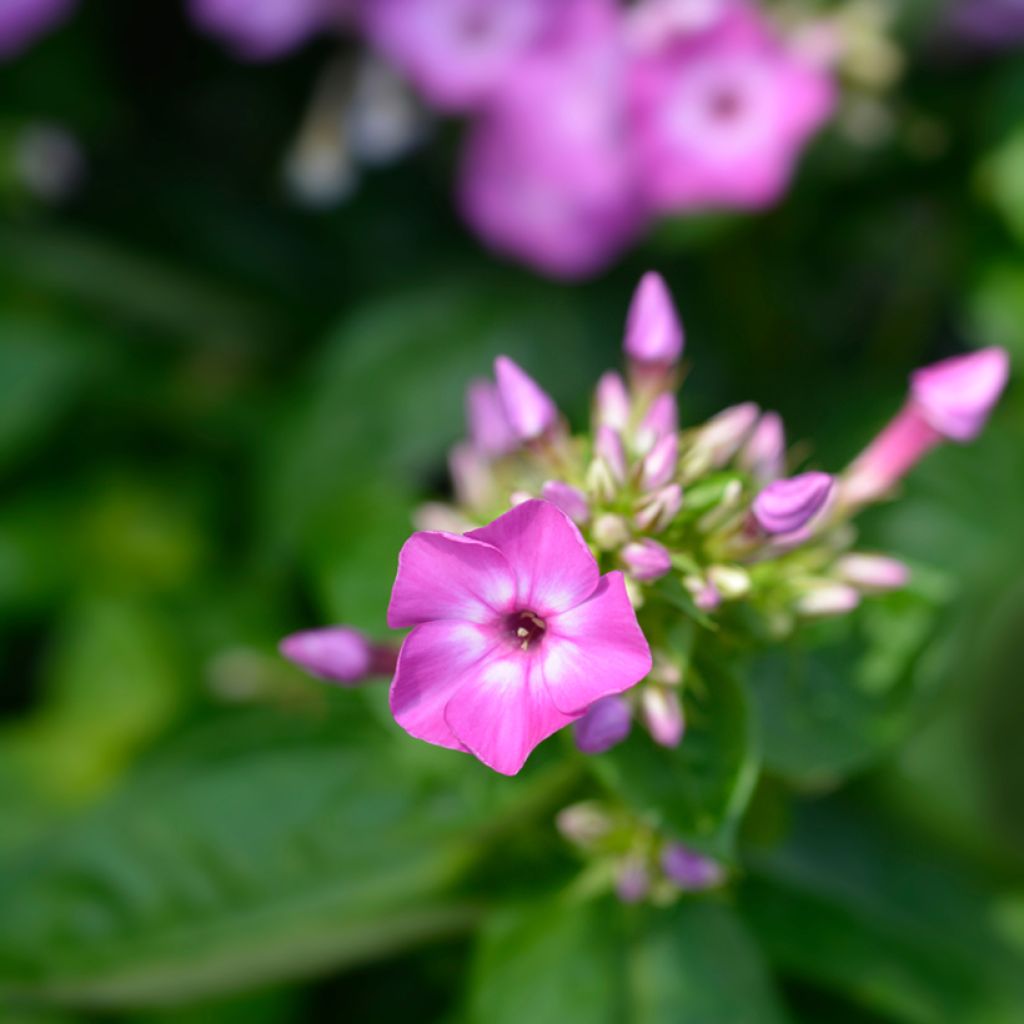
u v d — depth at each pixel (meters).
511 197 0.56
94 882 0.48
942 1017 0.47
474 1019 0.47
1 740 0.55
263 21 0.55
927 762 0.52
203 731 0.51
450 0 0.54
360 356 0.56
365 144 0.56
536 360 0.56
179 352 0.59
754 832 0.46
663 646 0.43
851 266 0.59
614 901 0.47
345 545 0.48
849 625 0.46
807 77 0.52
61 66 0.59
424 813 0.48
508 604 0.41
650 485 0.44
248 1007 0.52
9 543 0.56
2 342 0.57
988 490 0.52
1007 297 0.55
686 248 0.56
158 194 0.60
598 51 0.54
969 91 0.55
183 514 0.57
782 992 0.50
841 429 0.54
